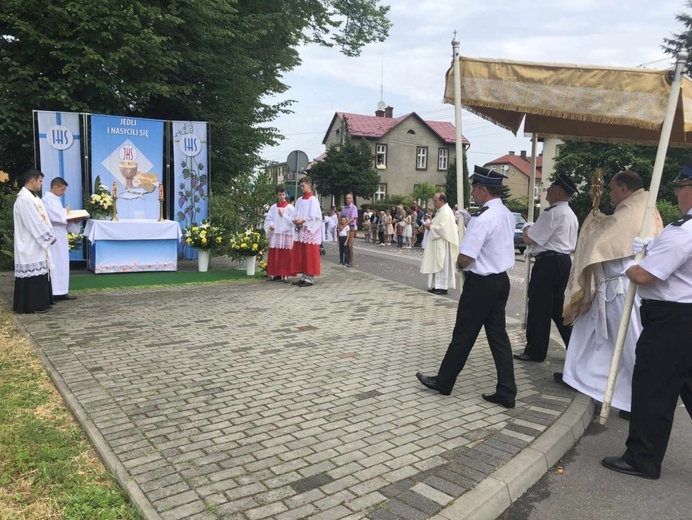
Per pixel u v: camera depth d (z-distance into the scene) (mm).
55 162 11109
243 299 8766
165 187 12398
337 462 3371
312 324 7137
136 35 11562
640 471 3520
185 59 13070
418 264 15234
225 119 15078
